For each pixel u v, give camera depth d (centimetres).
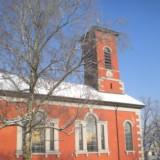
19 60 1672
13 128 2580
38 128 1745
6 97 1791
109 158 3177
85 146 3023
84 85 2172
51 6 1752
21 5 1720
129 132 3506
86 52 1852
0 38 1647
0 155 2442
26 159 1641
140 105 3656
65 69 1741
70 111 2848
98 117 3231
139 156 3450
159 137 4406
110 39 1931
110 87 3762
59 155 2806
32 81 1709
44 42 1728
